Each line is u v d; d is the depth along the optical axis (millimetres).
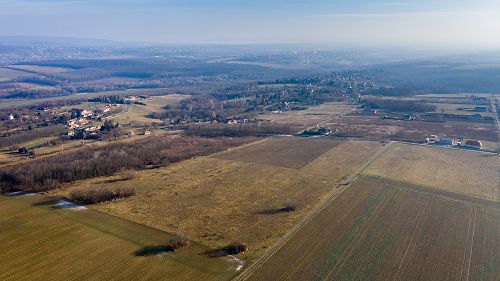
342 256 83750
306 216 104250
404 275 76625
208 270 78125
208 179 136250
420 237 92562
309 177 137250
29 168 141125
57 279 75438
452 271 78125
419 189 124625
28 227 98625
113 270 78500
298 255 84125
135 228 97500
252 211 107812
